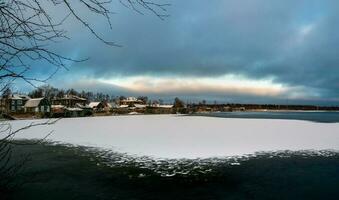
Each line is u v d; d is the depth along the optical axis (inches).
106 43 85.0
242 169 535.8
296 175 498.3
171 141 845.8
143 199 396.5
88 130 1213.1
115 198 397.4
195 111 4763.8
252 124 1464.1
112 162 596.1
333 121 1777.8
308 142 813.2
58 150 735.1
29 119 1866.4
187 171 525.0
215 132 1063.0
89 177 488.1
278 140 850.1
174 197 403.2
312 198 399.5
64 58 90.1
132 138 929.5
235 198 399.2
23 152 693.9
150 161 600.7
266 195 410.0
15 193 354.9
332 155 647.1
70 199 386.3
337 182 461.7
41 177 465.4
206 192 422.0
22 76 90.6
